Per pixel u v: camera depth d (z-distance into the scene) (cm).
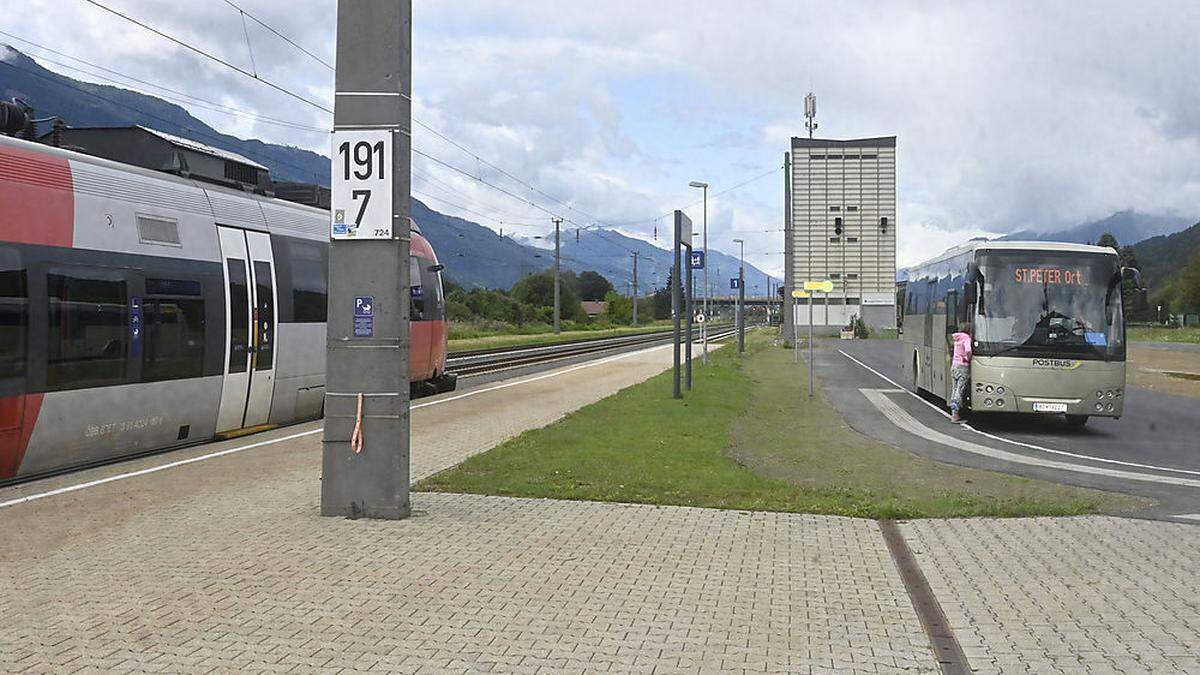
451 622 582
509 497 988
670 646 550
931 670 520
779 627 589
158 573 678
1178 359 4594
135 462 1180
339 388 873
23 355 1027
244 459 1206
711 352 4819
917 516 941
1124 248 12344
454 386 2427
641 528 857
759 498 1008
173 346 1272
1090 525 906
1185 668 525
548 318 10456
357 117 877
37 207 1066
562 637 561
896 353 5059
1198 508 1013
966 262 1931
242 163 1546
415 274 2164
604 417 1720
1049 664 531
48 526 827
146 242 1234
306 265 1614
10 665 499
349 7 882
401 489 872
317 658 518
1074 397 1806
